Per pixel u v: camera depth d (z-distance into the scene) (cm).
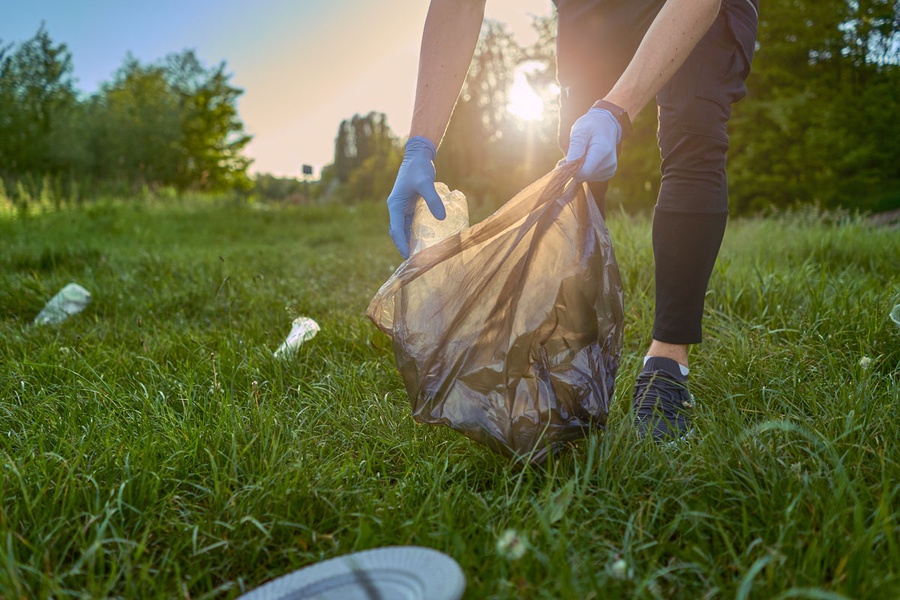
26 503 135
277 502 140
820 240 487
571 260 153
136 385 224
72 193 1554
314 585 98
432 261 152
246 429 177
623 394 194
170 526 137
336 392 214
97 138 2241
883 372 210
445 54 181
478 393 150
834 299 267
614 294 157
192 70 3158
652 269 356
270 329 318
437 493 144
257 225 1346
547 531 115
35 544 128
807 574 109
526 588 106
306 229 1283
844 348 226
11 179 1675
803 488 131
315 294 418
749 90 1191
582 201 157
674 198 182
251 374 229
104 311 361
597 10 200
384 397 205
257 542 133
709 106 178
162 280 456
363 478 158
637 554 123
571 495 126
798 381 193
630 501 139
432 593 88
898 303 241
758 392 195
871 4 1108
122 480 151
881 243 471
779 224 675
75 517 134
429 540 125
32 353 271
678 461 150
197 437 169
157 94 2767
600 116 155
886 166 1119
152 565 127
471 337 151
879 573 105
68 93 2227
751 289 308
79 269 532
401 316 156
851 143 1094
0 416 198
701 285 183
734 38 179
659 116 189
